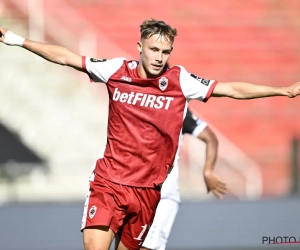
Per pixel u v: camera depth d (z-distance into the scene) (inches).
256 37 2052.2
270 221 951.0
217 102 1865.2
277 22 2082.9
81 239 935.0
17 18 1909.4
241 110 1866.4
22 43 590.9
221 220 955.3
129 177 590.2
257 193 1654.8
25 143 1675.7
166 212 741.9
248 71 2017.7
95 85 1807.3
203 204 967.0
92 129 1723.7
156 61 558.9
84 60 584.7
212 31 2050.9
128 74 576.4
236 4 2092.8
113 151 591.2
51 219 941.8
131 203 593.3
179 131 584.1
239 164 1715.1
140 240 632.4
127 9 2038.6
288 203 965.8
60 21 1946.4
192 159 1630.2
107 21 2001.7
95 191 591.5
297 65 2036.2
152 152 585.6
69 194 1546.5
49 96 1774.1
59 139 1694.1
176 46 2023.9
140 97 575.2
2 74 1797.5
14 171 1551.4
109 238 584.1
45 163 1627.7
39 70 1818.4
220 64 2010.3
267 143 1850.4
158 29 555.5
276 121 1873.8
